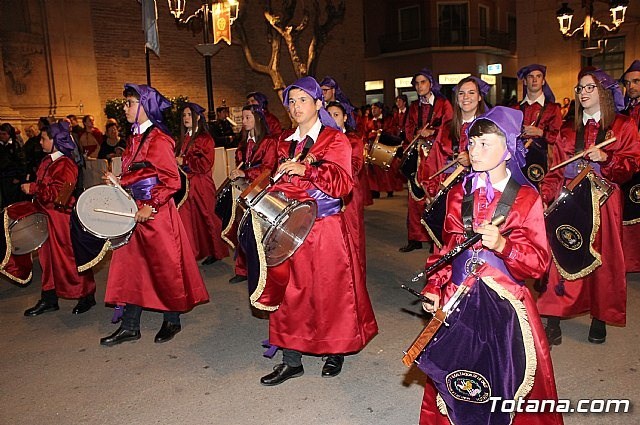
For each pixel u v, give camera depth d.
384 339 4.84
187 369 4.43
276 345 4.07
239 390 4.05
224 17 12.27
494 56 32.09
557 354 4.37
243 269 6.51
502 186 2.62
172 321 5.07
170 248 4.79
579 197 4.07
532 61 19.70
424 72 7.67
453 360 2.59
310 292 3.93
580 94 4.23
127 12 16.34
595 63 20.75
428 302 2.84
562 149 4.43
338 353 3.94
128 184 4.69
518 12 19.62
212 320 5.51
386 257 7.52
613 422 3.42
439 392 2.67
